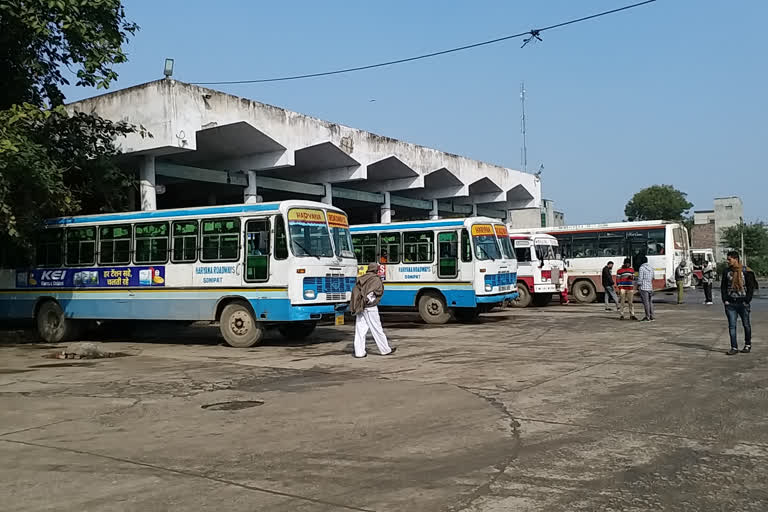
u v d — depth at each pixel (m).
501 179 36.44
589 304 26.98
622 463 5.45
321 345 14.27
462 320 19.78
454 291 18.52
